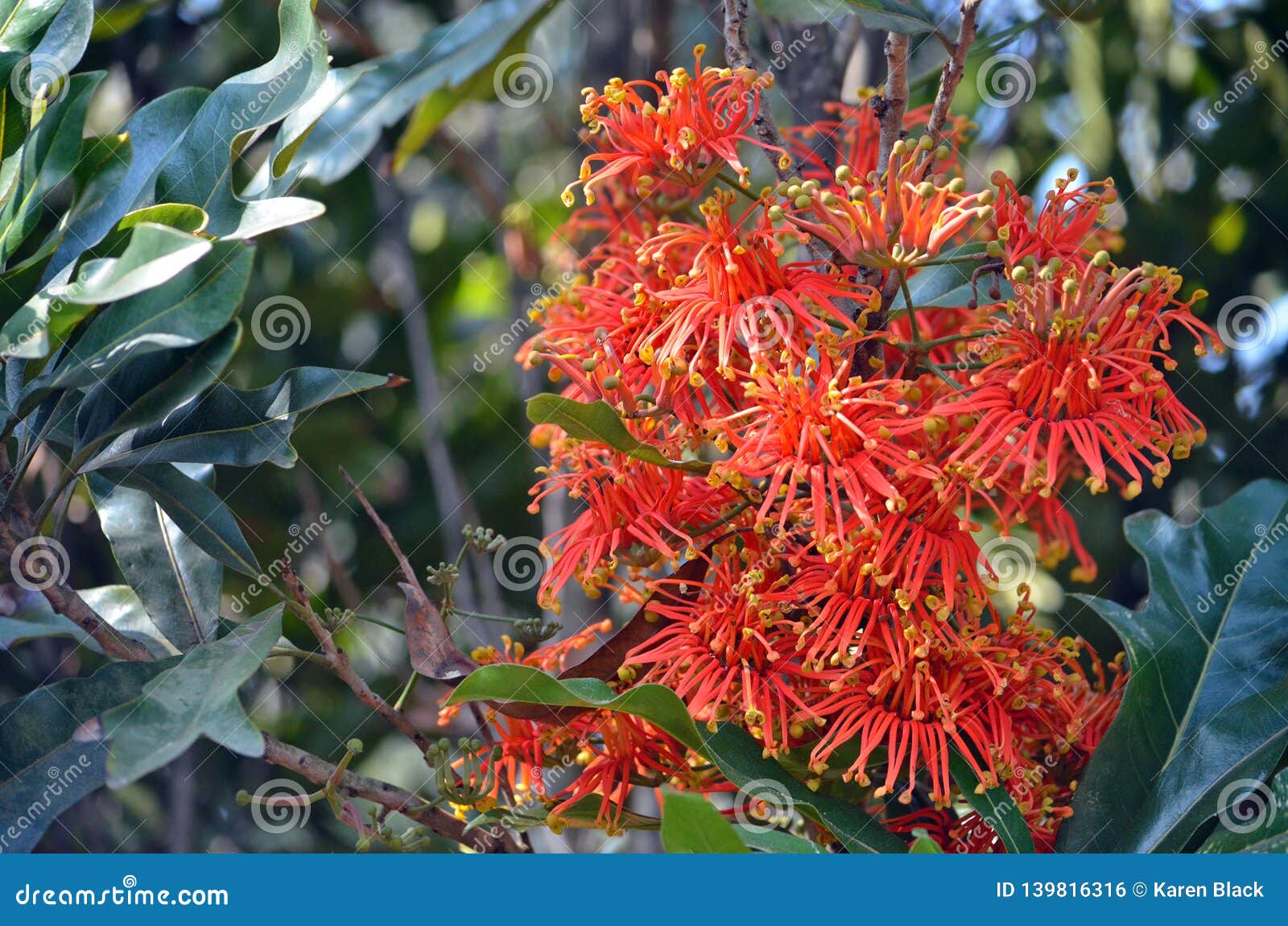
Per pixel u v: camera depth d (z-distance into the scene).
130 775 0.96
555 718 1.02
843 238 1.01
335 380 1.05
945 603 0.99
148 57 1.46
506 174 1.71
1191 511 1.29
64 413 1.04
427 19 1.69
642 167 1.04
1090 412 1.00
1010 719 1.02
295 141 1.06
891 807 1.12
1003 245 1.04
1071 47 1.35
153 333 0.99
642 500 1.03
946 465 0.99
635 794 1.18
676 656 1.02
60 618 1.10
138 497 1.09
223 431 1.05
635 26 1.33
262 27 1.50
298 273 1.64
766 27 1.24
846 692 1.01
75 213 1.03
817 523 0.99
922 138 1.01
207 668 0.99
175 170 1.04
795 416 1.00
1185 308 1.02
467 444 1.69
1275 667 1.06
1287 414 1.29
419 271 1.78
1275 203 1.32
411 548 1.56
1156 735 1.05
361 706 1.50
